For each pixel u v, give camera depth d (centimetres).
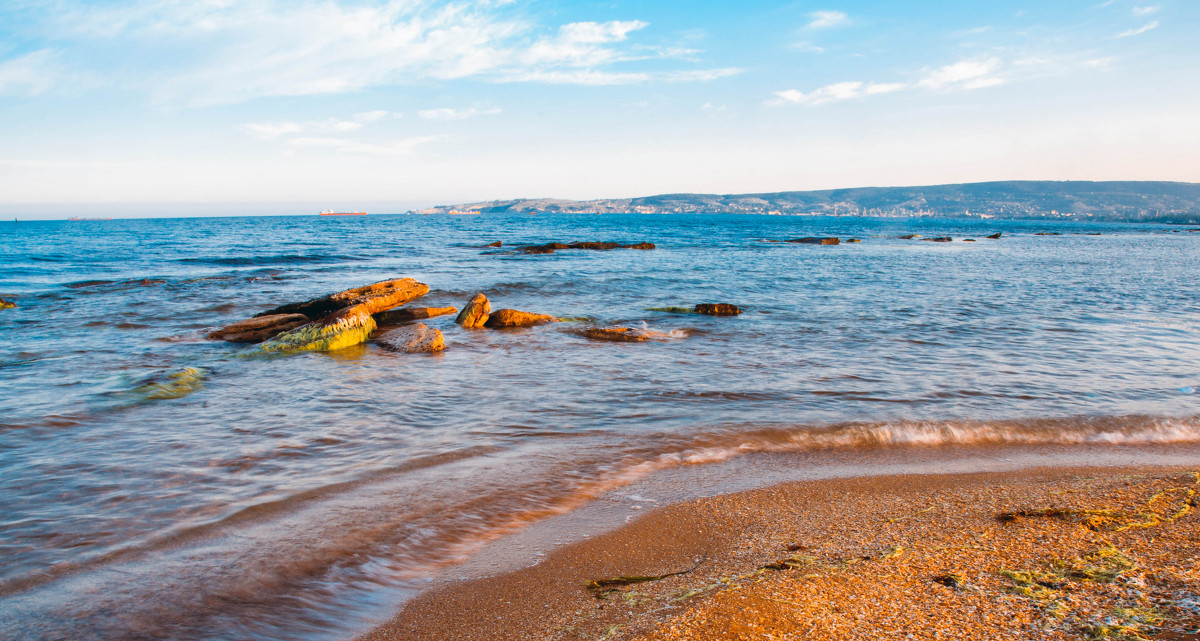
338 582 433
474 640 366
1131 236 9056
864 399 897
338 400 905
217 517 526
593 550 479
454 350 1281
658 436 745
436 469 640
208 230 9831
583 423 798
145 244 5619
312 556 465
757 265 3572
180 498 563
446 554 473
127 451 686
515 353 1248
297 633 379
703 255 4488
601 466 654
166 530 502
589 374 1064
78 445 704
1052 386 961
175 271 3177
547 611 394
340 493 578
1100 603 370
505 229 10694
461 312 1603
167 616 391
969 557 443
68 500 557
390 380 1027
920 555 449
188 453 681
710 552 473
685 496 580
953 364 1116
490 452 692
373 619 392
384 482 605
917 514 532
